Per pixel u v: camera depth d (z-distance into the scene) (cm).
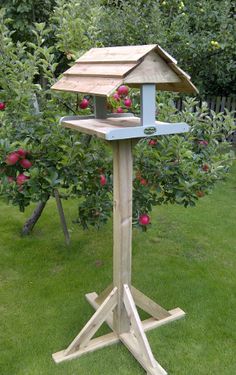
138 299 256
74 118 231
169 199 293
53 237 374
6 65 286
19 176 248
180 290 296
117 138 184
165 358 233
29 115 263
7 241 364
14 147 239
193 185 278
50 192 257
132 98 294
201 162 292
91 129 194
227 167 301
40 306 280
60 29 295
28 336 251
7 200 267
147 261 334
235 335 251
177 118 290
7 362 231
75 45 294
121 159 205
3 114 262
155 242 366
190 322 263
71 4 302
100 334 254
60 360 230
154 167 271
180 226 396
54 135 255
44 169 256
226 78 646
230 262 334
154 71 183
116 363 230
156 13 551
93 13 300
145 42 553
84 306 280
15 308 278
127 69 175
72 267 327
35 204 443
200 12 583
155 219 411
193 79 637
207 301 284
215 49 572
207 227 395
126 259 227
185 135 289
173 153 264
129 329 247
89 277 313
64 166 257
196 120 293
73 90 203
